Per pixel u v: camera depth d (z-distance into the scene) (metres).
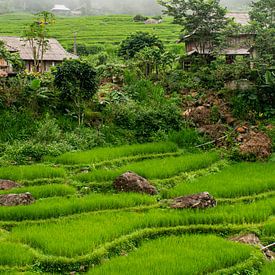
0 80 22.80
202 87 25.70
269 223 12.70
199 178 16.89
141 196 14.66
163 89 25.31
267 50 24.78
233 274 10.20
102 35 71.38
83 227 12.06
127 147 19.70
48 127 20.06
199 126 22.62
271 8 26.78
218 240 11.67
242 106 23.47
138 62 28.11
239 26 26.52
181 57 29.83
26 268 10.15
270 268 10.64
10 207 13.23
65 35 71.69
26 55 36.00
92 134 20.86
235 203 14.52
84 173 16.53
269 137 20.83
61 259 10.42
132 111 22.56
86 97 22.50
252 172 17.44
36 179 16.06
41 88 22.64
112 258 10.73
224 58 28.34
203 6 28.38
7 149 18.64
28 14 128.88
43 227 12.23
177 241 11.64
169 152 19.75
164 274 9.68
